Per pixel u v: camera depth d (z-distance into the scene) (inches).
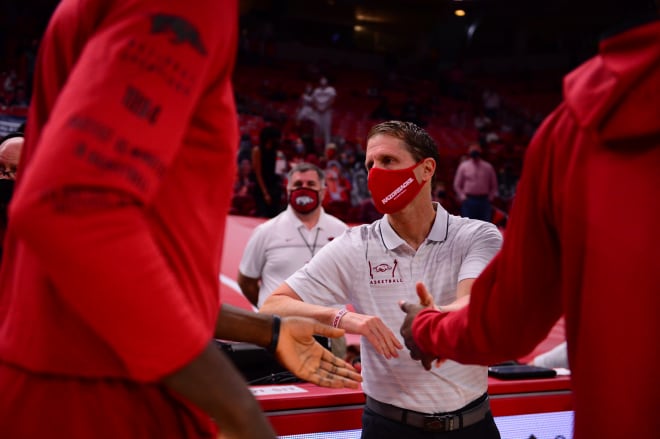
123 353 28.4
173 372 29.6
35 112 35.6
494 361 44.1
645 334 31.4
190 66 30.1
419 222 74.8
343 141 601.6
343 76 917.8
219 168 34.6
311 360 46.1
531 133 812.0
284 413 75.8
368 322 67.6
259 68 855.1
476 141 737.6
